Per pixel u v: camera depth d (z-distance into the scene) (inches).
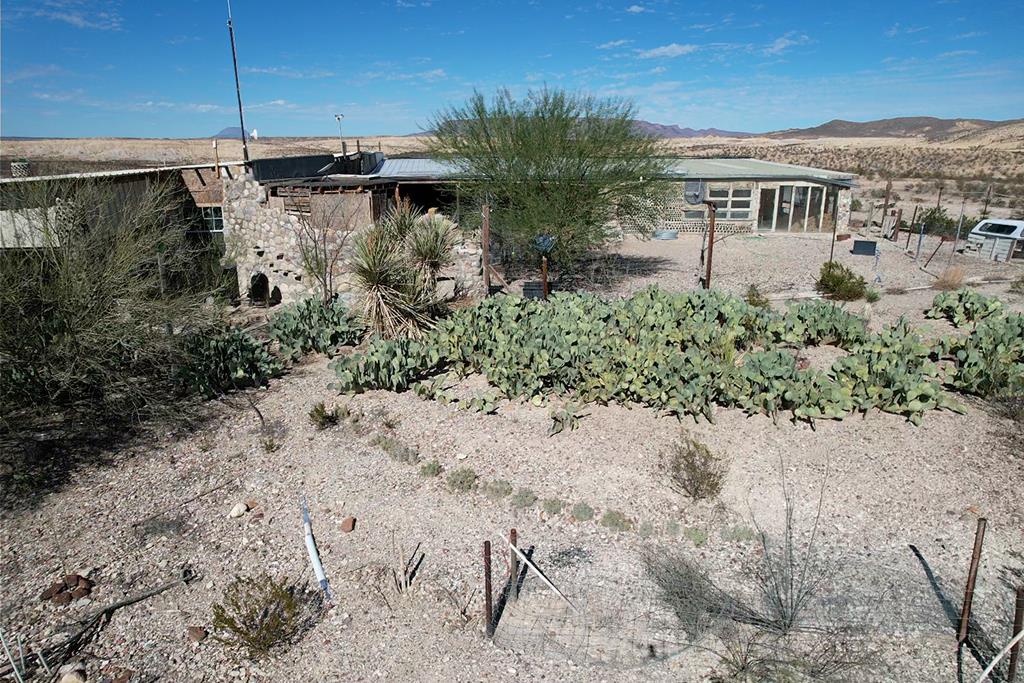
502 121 663.1
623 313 428.1
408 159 1135.0
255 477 291.6
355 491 278.1
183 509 269.7
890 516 252.4
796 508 257.1
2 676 192.2
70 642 204.5
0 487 285.0
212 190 629.9
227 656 197.9
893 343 382.6
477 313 429.7
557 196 650.2
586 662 194.1
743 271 721.6
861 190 1652.3
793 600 211.3
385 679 189.0
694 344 405.7
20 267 325.1
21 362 323.3
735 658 193.0
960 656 193.0
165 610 218.1
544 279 545.0
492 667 192.7
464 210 722.8
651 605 215.3
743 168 1013.8
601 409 338.3
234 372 378.9
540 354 354.0
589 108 663.8
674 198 882.8
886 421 318.3
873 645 197.5
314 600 220.5
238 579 227.5
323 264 506.3
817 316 419.2
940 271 703.7
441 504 267.0
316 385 388.2
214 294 497.4
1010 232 758.5
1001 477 272.5
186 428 339.3
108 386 335.6
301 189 541.3
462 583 226.7
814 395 316.2
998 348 369.7
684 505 261.0
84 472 299.3
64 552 245.9
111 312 339.0
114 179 506.3
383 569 233.3
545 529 251.6
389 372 370.9
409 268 462.6
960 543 239.0
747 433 309.9
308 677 190.1
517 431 320.8
